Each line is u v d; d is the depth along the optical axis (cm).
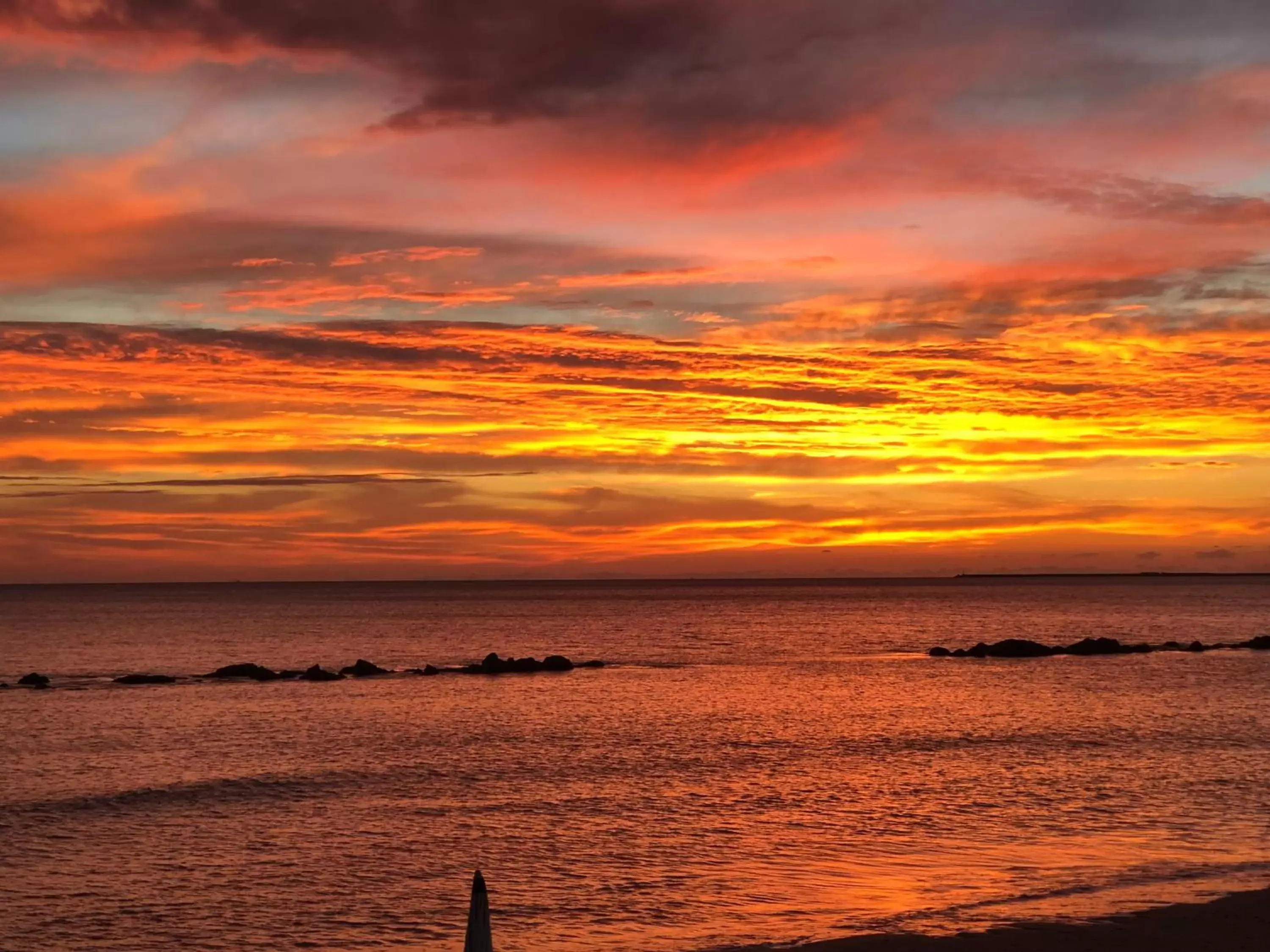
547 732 4766
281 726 4947
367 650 9944
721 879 2342
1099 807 3058
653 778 3597
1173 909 1945
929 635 12381
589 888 2284
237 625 14100
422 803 3173
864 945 1783
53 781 3575
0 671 7694
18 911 2158
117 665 8238
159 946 1950
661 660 8919
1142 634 12606
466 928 2027
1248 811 2997
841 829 2812
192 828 2872
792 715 5388
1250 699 5956
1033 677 7350
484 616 17312
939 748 4250
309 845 2680
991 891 2191
